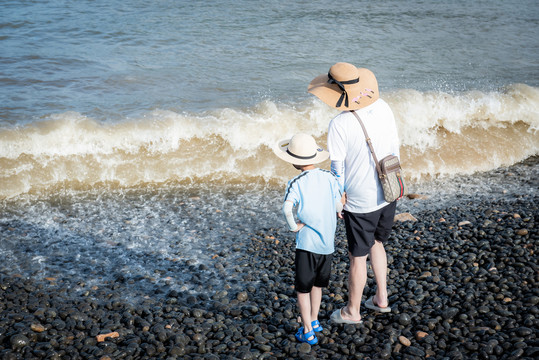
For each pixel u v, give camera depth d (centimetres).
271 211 753
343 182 398
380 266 443
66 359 404
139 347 420
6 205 734
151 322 462
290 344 418
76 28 1464
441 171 909
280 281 551
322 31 1587
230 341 429
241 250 627
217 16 1673
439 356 388
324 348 414
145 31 1480
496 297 466
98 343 427
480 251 562
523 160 959
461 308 453
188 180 844
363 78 402
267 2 1897
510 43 1579
